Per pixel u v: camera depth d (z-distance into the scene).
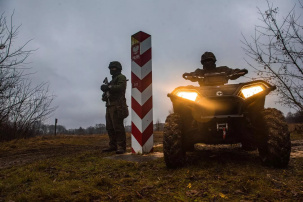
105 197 2.04
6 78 6.70
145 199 1.96
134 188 2.25
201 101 2.81
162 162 3.45
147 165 3.34
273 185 2.16
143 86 4.54
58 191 2.16
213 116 2.75
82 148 6.12
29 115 9.98
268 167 2.80
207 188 2.15
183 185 2.29
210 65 4.24
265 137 2.79
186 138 3.06
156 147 5.39
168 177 2.56
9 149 6.08
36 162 3.82
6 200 2.05
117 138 4.74
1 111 7.52
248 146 3.29
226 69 4.30
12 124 9.60
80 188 2.27
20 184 2.55
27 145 6.98
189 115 3.20
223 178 2.41
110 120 4.91
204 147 2.95
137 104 4.58
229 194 1.99
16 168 3.50
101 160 3.86
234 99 2.73
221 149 3.11
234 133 2.89
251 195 1.94
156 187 2.28
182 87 3.01
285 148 2.62
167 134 2.89
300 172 2.56
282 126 2.69
